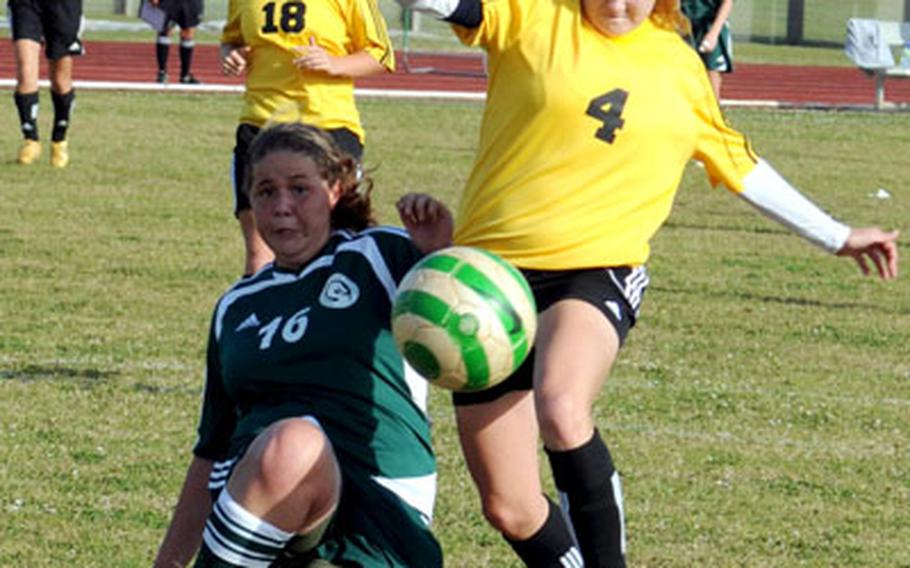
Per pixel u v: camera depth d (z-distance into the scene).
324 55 31.19
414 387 15.82
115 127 64.56
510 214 18.05
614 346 17.56
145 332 31.89
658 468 24.20
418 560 15.31
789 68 113.12
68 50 53.25
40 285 35.91
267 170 15.83
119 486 22.50
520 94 18.03
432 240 16.61
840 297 38.41
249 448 14.48
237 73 31.69
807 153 66.06
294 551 14.86
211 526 14.22
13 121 64.94
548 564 17.66
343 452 15.34
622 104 17.91
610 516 17.22
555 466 17.11
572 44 17.97
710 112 18.52
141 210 46.41
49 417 25.62
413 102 78.62
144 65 91.94
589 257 17.91
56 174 52.47
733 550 20.92
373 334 15.66
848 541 21.47
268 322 15.84
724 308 36.50
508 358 15.35
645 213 18.19
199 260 39.50
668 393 28.66
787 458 25.05
